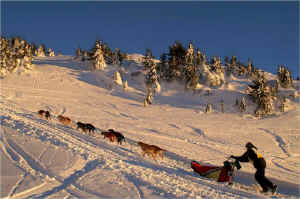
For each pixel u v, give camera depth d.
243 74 80.06
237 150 15.67
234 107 42.84
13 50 57.47
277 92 53.31
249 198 6.41
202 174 8.48
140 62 79.81
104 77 57.50
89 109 28.83
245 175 9.60
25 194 5.15
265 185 7.35
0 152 7.77
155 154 10.32
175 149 13.62
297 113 35.78
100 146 10.73
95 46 65.00
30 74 51.44
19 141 9.20
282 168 12.07
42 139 9.86
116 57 73.44
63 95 37.94
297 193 7.98
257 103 42.00
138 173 7.37
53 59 79.38
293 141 20.58
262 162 7.52
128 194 5.62
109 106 33.97
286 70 60.25
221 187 7.27
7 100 26.58
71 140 10.70
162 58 63.84
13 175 6.09
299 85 60.53
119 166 7.85
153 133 18.50
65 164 7.28
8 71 50.56
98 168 7.39
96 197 5.32
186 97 49.72
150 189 6.11
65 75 55.34
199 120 29.48
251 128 26.02
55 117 19.11
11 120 12.97
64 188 5.68
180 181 7.25
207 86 56.75
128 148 11.66
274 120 31.45
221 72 69.56
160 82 58.38
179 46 64.25
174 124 24.78
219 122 28.88
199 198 5.86
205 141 17.88
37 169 6.68
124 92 48.91
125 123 22.02
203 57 70.00
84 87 48.44
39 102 28.81
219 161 12.09
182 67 61.41
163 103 44.44
